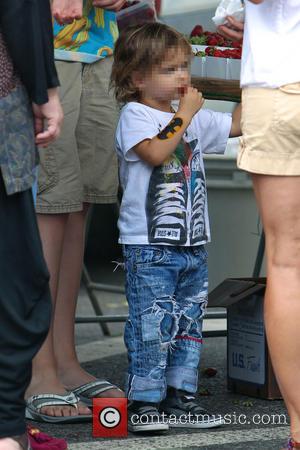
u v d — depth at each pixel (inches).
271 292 298.8
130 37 357.1
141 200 349.4
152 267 347.6
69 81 371.9
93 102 384.2
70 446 326.6
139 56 354.0
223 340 541.6
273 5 293.1
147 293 347.6
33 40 258.7
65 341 386.9
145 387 346.3
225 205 565.9
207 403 390.6
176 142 345.4
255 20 297.6
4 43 261.9
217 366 469.7
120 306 644.7
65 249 386.6
